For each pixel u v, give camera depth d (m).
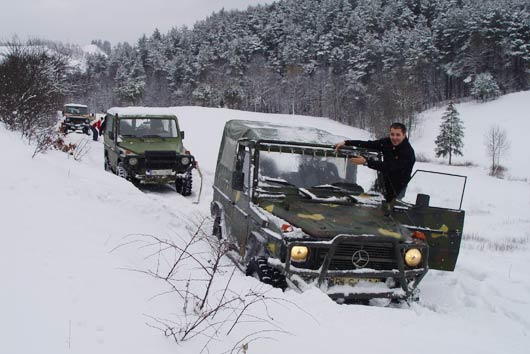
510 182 37.75
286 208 5.80
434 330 4.40
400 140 6.14
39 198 6.02
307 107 98.75
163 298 3.96
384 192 6.50
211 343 3.35
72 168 9.44
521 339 4.50
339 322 4.24
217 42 121.94
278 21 123.75
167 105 104.06
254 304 4.36
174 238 6.90
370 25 107.94
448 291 6.11
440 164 55.41
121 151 12.99
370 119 73.38
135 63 103.38
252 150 6.41
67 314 3.14
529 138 64.50
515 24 93.00
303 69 102.62
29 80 15.66
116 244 5.22
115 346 2.91
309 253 4.93
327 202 6.18
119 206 7.61
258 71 103.31
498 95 85.19
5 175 6.54
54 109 19.08
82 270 3.95
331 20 116.81
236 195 7.04
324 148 6.58
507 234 14.25
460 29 96.75
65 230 5.04
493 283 6.89
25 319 2.94
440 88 97.00
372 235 5.05
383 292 5.05
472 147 64.25
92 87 101.56
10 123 14.62
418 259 5.20
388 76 80.94
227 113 53.44
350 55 99.00
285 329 3.94
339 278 4.98
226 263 6.37
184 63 107.19
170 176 13.01
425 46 92.31
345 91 90.88
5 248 4.00
